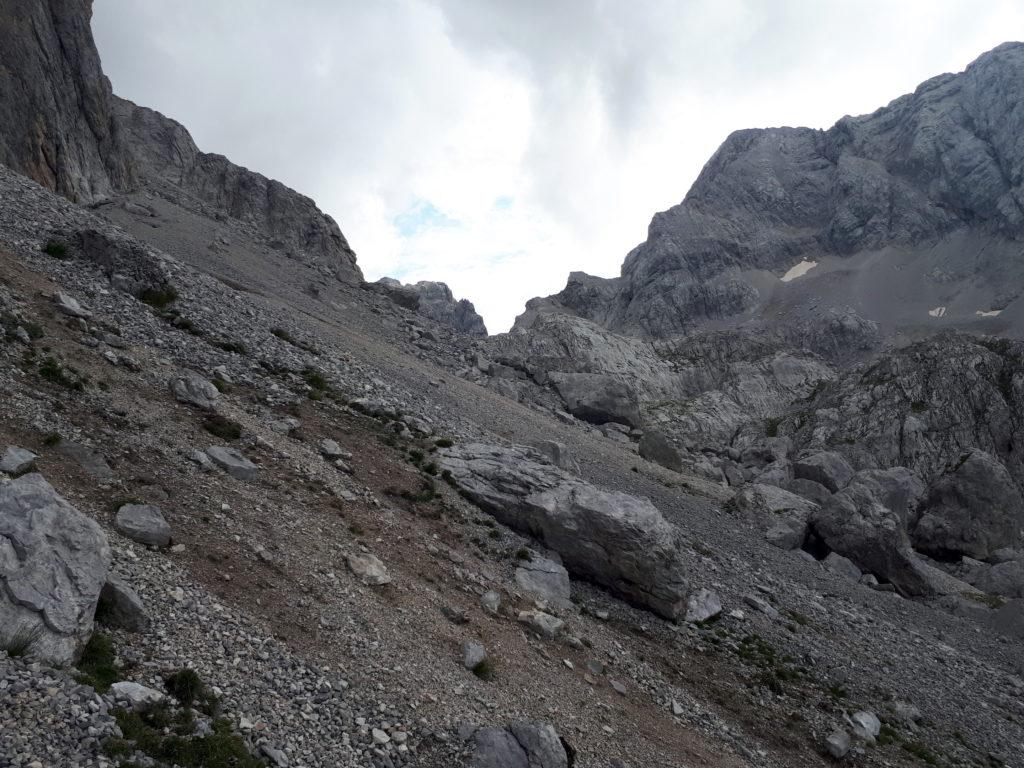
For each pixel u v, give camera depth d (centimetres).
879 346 18875
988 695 3123
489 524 2697
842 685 2664
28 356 2055
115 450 1825
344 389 3428
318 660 1405
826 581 4269
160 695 1077
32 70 6681
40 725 913
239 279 6738
